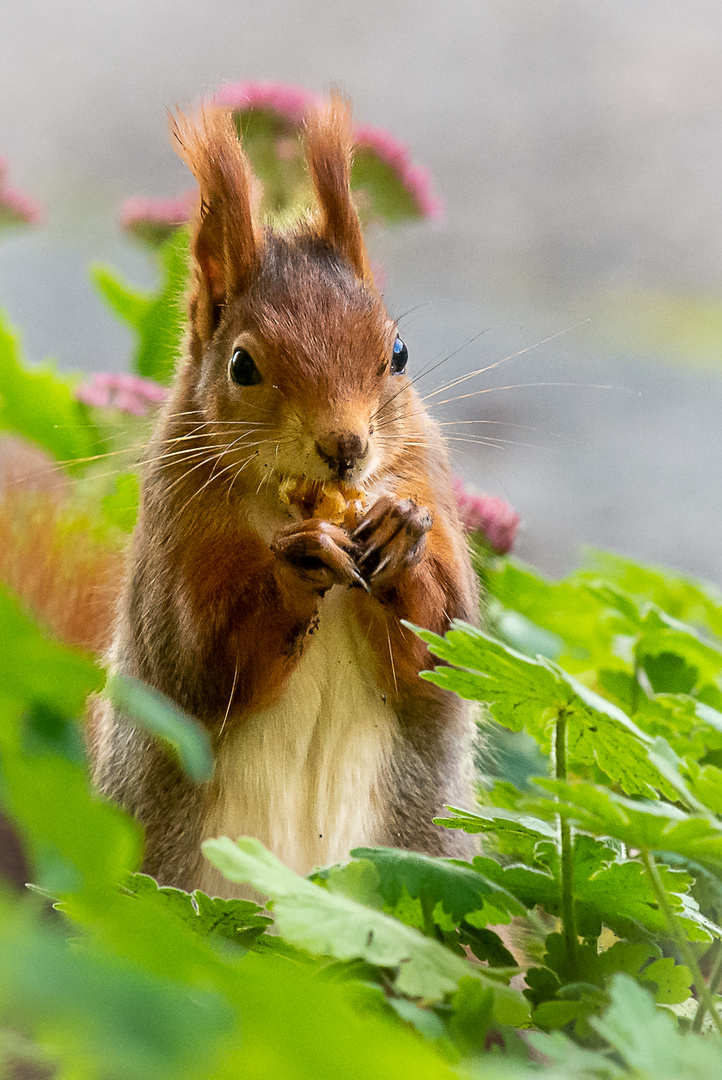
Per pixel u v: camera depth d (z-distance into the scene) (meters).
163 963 1.91
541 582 3.38
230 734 3.29
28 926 1.70
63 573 3.38
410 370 3.32
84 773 2.18
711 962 3.24
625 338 5.98
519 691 3.20
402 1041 1.75
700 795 3.19
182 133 3.30
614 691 3.33
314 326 3.28
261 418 3.27
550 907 3.21
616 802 3.06
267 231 3.31
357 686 3.29
